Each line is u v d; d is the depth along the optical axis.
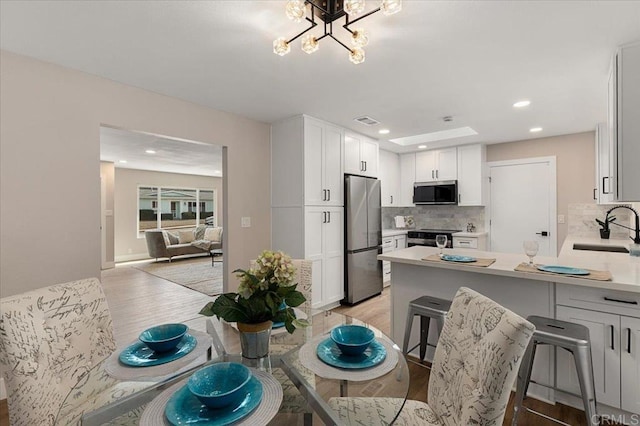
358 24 1.83
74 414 1.15
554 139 4.54
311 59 2.25
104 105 2.56
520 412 1.77
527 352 1.70
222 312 1.19
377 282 4.58
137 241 8.31
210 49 2.11
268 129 3.91
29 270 2.22
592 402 1.55
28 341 1.15
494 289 2.23
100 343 1.49
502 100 3.07
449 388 1.20
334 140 3.97
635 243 2.87
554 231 4.55
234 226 3.54
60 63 2.31
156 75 2.51
